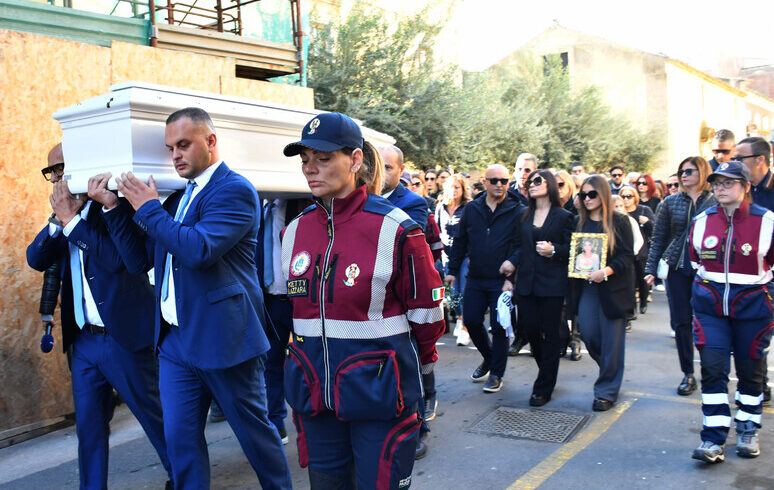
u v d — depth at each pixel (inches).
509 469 167.5
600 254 204.4
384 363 96.5
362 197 100.1
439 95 558.9
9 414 195.5
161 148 127.6
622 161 1042.7
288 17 376.8
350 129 98.7
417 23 559.2
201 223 120.6
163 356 128.0
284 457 131.8
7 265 195.5
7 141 195.8
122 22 249.4
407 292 98.7
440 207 336.2
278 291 181.9
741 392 171.9
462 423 202.8
